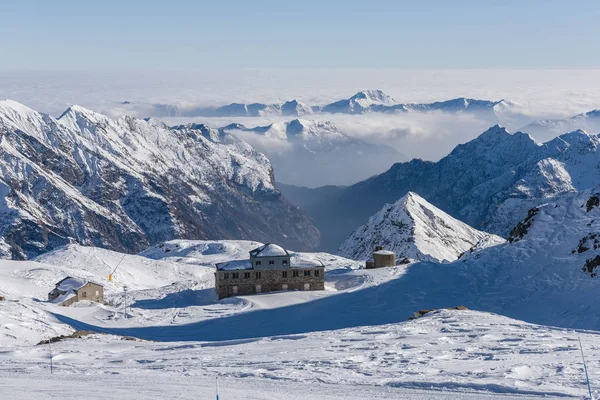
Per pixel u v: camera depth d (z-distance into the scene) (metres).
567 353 44.38
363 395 31.67
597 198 130.88
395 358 45.41
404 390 32.91
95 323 100.62
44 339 83.31
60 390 33.28
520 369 37.44
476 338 54.91
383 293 112.56
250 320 99.88
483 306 103.44
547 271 110.38
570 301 97.69
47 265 180.50
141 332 93.38
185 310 110.06
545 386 32.31
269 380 37.25
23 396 31.44
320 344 56.84
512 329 60.62
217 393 30.72
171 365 47.72
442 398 30.52
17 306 101.44
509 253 122.19
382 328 66.06
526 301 102.50
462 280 115.56
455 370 38.91
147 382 36.81
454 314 74.06
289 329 94.19
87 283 124.31
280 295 116.25
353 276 127.69
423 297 109.12
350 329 68.19
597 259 106.56
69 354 58.19
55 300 123.81
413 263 133.75
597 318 88.50
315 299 112.44
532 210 137.38
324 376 38.31
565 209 133.12
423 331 61.53
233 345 61.88
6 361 54.72
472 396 30.89
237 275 120.06
